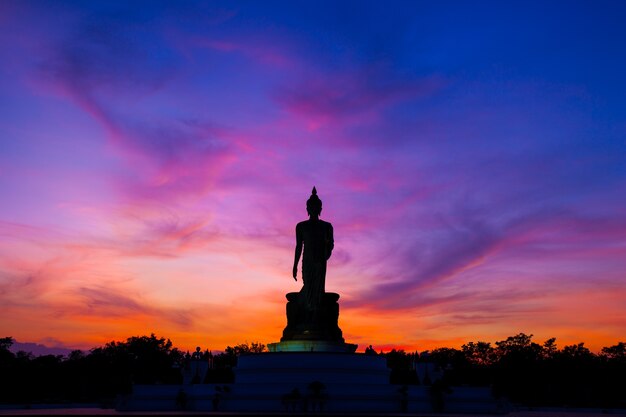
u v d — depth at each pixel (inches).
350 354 2770.7
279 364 2751.0
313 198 3164.4
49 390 5905.5
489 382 5969.5
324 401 2578.7
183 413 2386.8
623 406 5206.7
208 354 3747.5
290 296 3080.7
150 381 6151.6
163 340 6958.7
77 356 7175.2
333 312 3038.9
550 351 6501.0
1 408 3363.7
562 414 3073.3
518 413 3191.4
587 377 5659.5
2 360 5944.9
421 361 3661.4
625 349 5984.3
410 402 2886.3
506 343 6761.8
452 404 3034.0
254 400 2694.4
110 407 3447.3
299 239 3117.6
